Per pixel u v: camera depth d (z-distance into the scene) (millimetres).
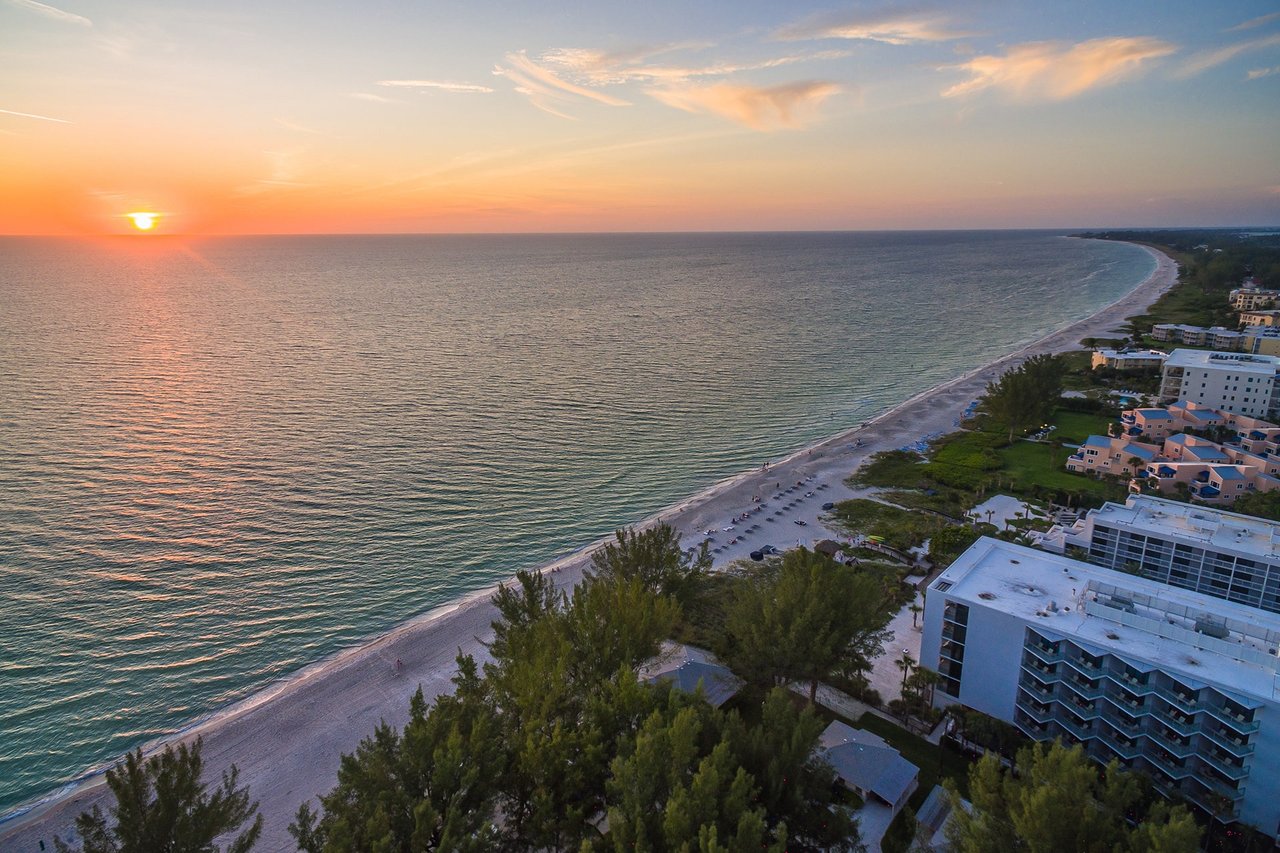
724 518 108312
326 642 78688
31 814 56594
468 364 192875
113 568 88625
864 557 95562
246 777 60469
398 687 71000
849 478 123812
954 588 64438
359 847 39344
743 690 67750
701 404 163375
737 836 38312
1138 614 58688
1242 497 102625
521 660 54594
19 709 67062
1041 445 138250
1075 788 39719
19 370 173000
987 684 62312
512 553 97438
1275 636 54312
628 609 59750
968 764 59031
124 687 70375
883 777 55281
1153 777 53375
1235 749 48969
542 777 45250
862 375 191625
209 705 69188
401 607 85000
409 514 105750
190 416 142625
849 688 68812
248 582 87500
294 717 67000
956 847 43031
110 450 123562
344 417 145125
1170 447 124250
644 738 42750
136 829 39125
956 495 114625
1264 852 49125
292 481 114375
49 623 78312
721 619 79000
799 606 62062
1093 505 107688
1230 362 156250
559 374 184500
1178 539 79188
